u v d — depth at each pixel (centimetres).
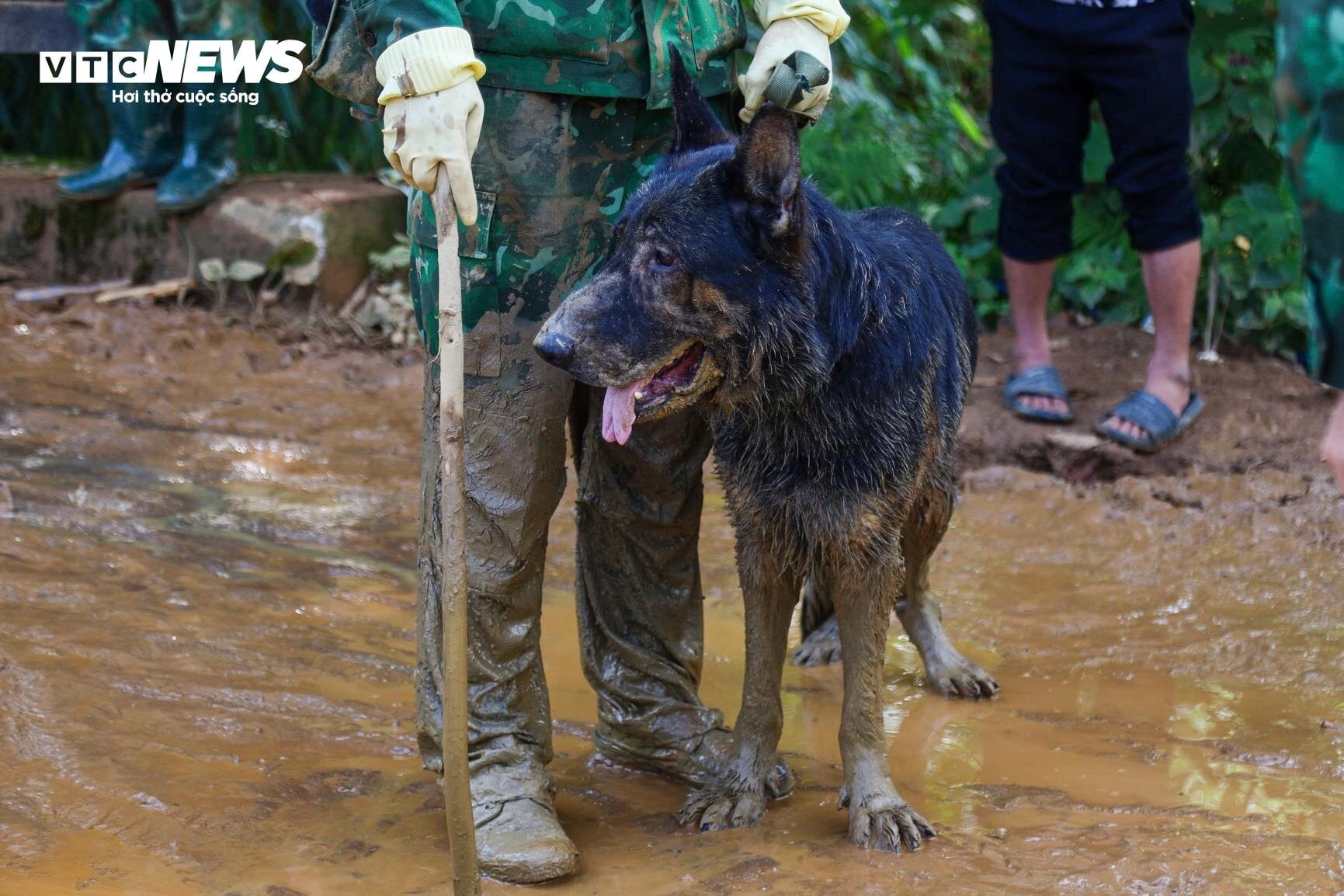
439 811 313
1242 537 516
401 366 720
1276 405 615
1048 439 595
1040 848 300
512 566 304
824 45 321
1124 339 680
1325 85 181
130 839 289
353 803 316
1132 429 583
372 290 795
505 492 301
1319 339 192
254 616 415
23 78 981
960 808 323
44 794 302
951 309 356
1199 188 712
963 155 984
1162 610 455
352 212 787
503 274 293
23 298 765
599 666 347
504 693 310
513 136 288
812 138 849
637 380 284
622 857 301
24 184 833
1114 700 389
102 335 726
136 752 325
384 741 347
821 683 414
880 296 303
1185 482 560
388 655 398
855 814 308
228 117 781
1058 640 434
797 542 311
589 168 298
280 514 510
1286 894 277
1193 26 571
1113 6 549
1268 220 670
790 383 293
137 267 798
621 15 292
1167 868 287
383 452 596
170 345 720
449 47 254
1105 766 347
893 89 1114
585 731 370
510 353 296
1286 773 341
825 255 292
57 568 430
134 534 472
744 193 281
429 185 256
